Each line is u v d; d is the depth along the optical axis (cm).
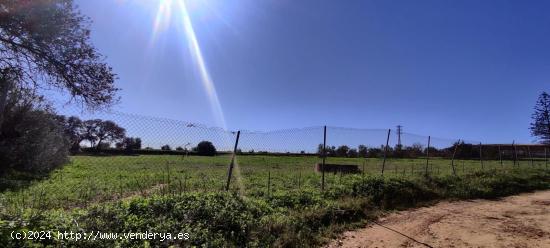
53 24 850
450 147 2533
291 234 682
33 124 1750
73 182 1374
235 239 631
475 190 1402
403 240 736
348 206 917
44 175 1636
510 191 1530
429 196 1248
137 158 1139
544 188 1738
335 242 704
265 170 2089
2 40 832
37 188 1177
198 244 580
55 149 1914
